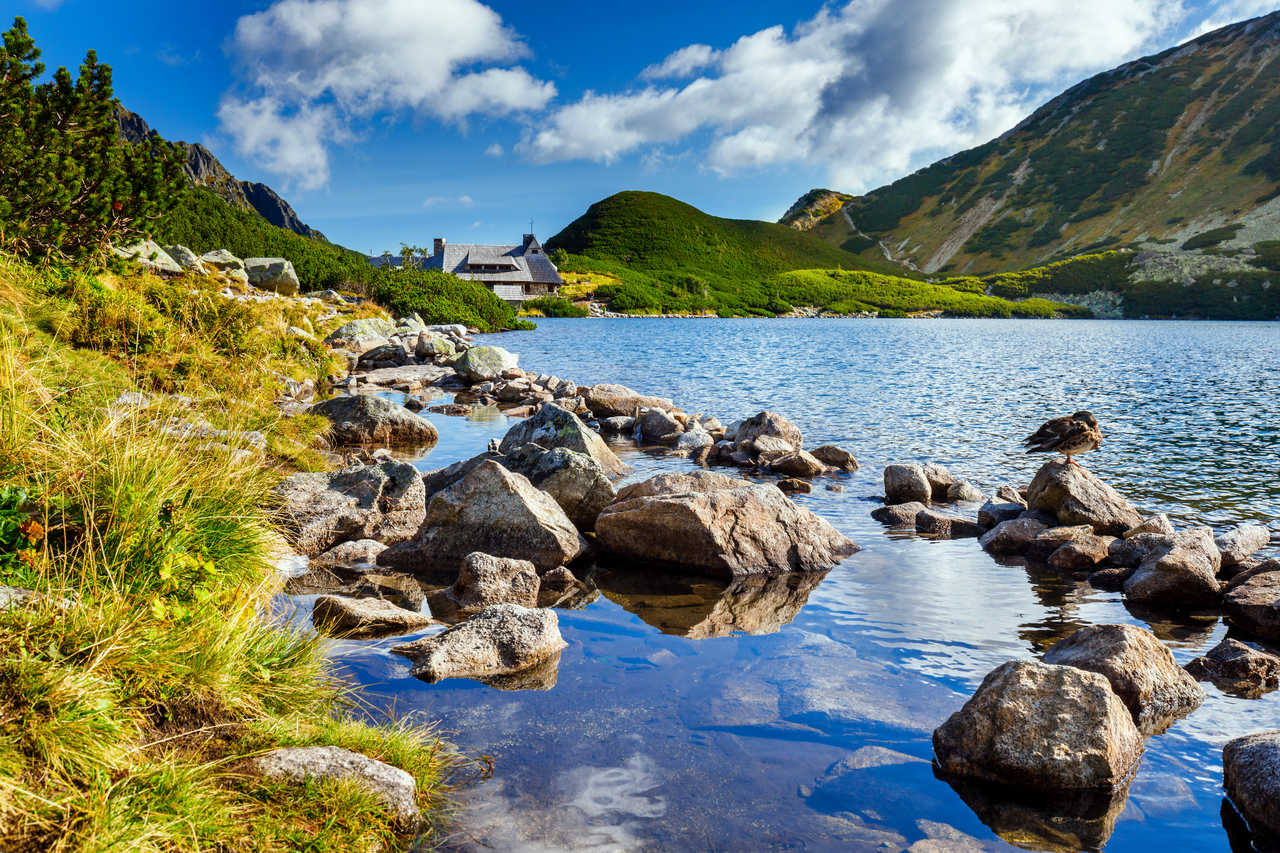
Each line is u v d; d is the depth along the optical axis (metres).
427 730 5.77
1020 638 7.95
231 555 7.37
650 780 5.21
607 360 45.59
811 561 10.60
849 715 6.21
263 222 69.06
